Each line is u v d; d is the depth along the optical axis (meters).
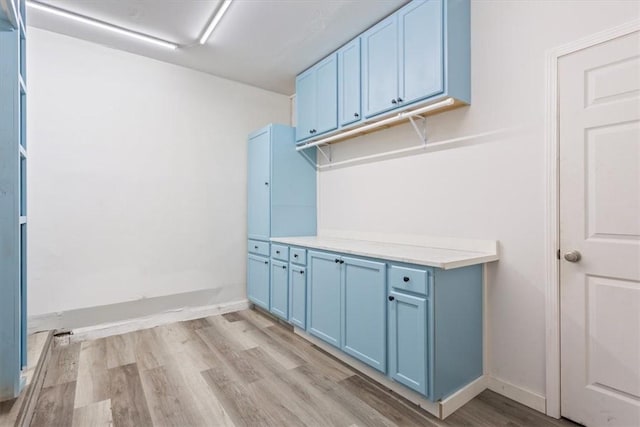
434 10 2.02
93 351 2.51
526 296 1.85
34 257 2.55
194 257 3.32
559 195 1.72
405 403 1.85
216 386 2.02
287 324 3.14
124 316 2.94
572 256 1.66
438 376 1.72
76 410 1.77
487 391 1.99
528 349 1.84
